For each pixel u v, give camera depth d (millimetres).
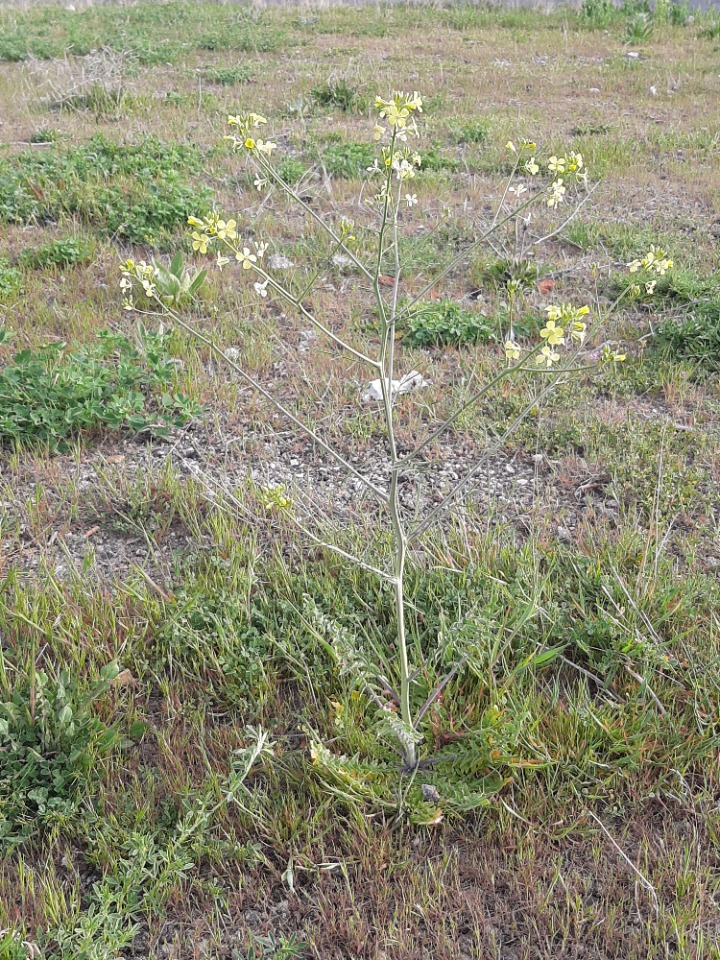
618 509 3768
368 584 3234
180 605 3125
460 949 2229
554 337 2297
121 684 2908
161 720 2838
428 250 6223
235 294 5633
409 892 2314
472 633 2723
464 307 5570
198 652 2953
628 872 2373
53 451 4117
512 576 3246
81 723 2658
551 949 2219
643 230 6609
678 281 5543
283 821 2490
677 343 5051
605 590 2994
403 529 3566
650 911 2275
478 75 11906
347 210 6988
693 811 2502
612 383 4660
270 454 4180
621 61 12812
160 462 4098
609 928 2217
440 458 4145
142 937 2268
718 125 9562
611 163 8180
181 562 3457
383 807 2518
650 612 3086
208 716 2848
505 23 15977
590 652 2971
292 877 2287
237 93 10742
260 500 3688
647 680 2770
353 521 3652
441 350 5129
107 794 2555
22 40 13156
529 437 4242
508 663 2936
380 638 3039
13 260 6051
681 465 3977
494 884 2357
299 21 15719
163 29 14781
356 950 2219
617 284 5715
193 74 11664
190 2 17734
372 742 2631
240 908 2334
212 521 3602
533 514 3721
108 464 4059
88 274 5816
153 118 9492
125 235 6484
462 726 2691
